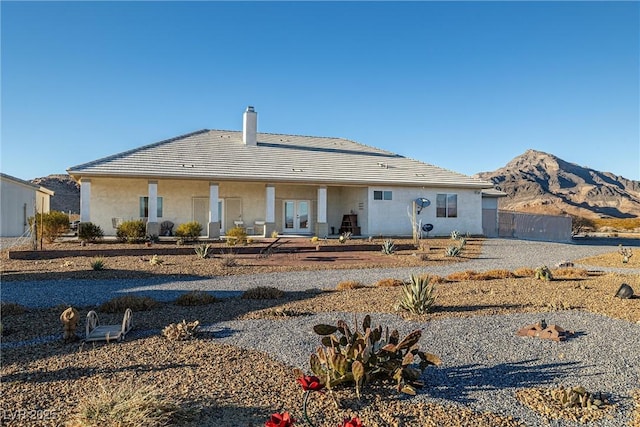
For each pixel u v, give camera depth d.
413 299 7.61
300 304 8.37
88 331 5.98
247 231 24.38
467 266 14.83
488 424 3.71
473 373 4.83
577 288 10.01
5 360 5.17
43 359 5.21
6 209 26.66
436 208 25.86
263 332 6.42
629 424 3.74
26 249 16.38
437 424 3.69
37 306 8.22
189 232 20.03
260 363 5.09
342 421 3.70
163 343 5.88
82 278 11.45
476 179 27.16
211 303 8.52
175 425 3.58
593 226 45.84
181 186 24.03
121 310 7.80
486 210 30.75
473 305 8.22
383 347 4.47
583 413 3.93
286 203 26.28
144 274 12.13
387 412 3.88
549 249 21.23
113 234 22.88
